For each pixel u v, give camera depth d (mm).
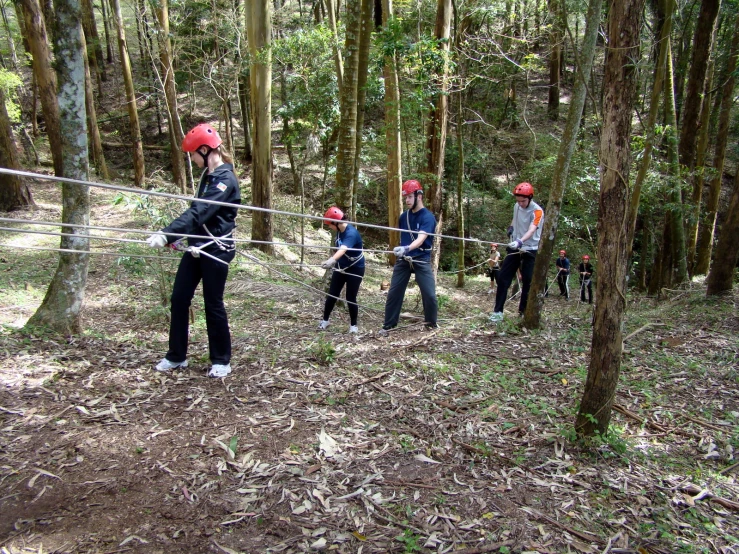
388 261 14883
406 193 5934
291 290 9281
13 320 6098
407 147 13555
